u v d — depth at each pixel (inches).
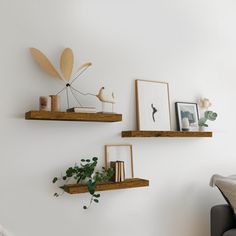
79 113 81.7
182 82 114.5
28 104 82.4
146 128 101.9
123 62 100.0
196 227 112.9
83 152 90.4
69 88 89.0
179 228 108.5
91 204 90.4
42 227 82.4
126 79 100.3
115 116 87.7
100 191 91.6
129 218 97.5
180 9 116.5
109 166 93.8
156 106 105.3
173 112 111.2
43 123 84.6
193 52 118.6
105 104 94.3
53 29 87.4
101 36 96.0
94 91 93.4
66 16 89.8
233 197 98.0
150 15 107.7
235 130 128.5
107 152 94.3
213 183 107.0
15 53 81.5
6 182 78.5
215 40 126.0
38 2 85.6
